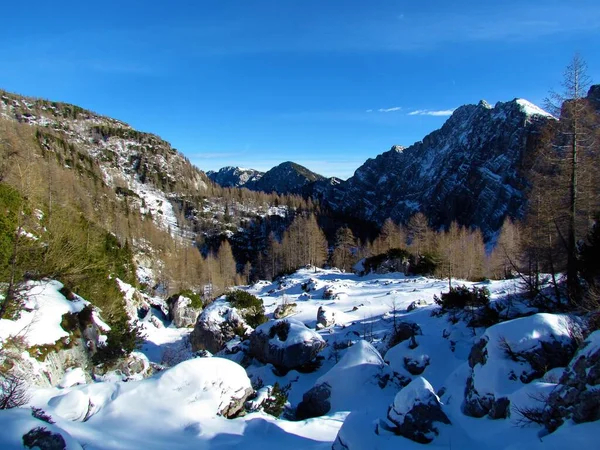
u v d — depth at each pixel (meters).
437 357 18.66
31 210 19.08
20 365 14.16
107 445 9.09
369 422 9.98
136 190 171.50
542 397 9.69
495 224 137.88
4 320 15.24
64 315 18.88
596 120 21.20
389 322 30.83
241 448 10.11
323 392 17.50
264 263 105.44
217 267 87.94
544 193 25.58
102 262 26.31
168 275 82.81
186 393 12.08
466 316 24.50
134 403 11.42
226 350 29.02
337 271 67.62
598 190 22.50
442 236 73.00
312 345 23.81
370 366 18.11
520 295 25.88
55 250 18.17
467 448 9.02
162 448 9.52
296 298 45.94
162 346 36.75
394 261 57.97
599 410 7.91
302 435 12.17
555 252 25.39
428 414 9.55
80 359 18.56
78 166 138.38
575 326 12.39
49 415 9.37
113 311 27.08
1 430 7.25
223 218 158.25
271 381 22.61
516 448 8.11
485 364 12.51
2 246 15.62
